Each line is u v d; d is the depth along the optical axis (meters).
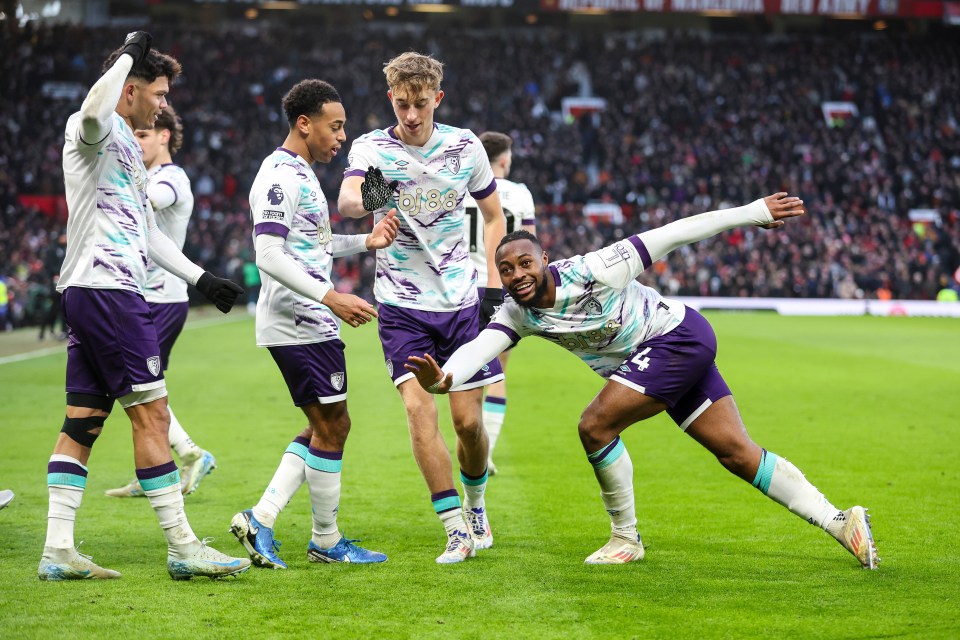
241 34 108.25
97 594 11.37
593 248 84.62
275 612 10.72
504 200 19.50
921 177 97.94
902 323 69.00
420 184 13.66
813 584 11.84
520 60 111.12
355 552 13.03
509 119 100.94
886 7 107.44
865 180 96.19
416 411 13.34
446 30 115.56
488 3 106.81
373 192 13.36
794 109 107.12
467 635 9.98
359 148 13.82
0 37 96.25
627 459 12.80
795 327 64.38
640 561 12.97
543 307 12.20
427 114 13.54
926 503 16.42
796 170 97.88
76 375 12.29
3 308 56.38
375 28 121.00
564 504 16.58
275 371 36.88
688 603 11.08
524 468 19.72
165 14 116.69
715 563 12.85
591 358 12.99
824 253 87.12
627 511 12.95
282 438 22.95
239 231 83.12
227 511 15.94
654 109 105.06
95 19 114.56
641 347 12.62
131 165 12.34
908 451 21.50
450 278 13.89
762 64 113.62
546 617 10.57
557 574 12.34
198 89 100.81
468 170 13.92
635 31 123.19
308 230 12.99
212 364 39.19
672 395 12.46
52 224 79.25
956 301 82.62
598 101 108.94
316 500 12.88
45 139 88.06
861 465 19.86
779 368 39.44
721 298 83.25
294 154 13.05
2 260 65.94
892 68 113.44
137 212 12.34
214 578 12.06
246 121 97.94
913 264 86.38
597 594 11.42
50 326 54.44
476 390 13.67
